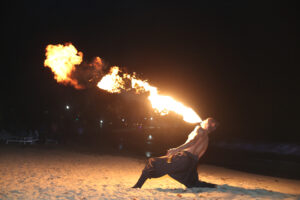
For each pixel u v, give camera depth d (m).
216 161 17.34
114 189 6.48
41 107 24.62
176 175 6.61
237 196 5.99
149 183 7.64
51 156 12.41
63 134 21.52
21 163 10.04
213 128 6.88
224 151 26.39
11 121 23.12
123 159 13.21
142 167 11.13
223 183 8.34
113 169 10.14
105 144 21.84
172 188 6.92
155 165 6.59
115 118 32.72
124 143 23.94
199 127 6.86
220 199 5.70
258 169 15.12
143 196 5.84
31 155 12.23
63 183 7.09
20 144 16.41
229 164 16.44
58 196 5.67
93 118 28.52
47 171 8.84
